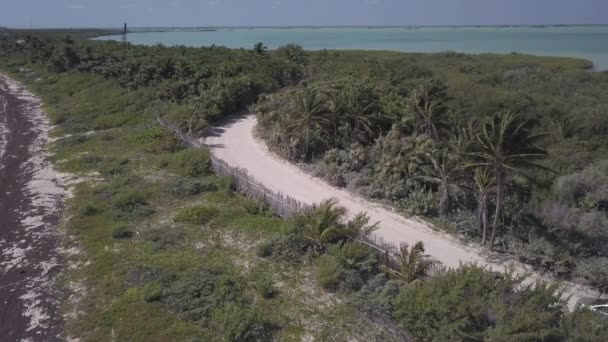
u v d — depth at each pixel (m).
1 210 36.06
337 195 37.78
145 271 26.42
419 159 36.22
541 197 34.31
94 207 35.44
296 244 28.94
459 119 43.53
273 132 48.62
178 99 65.50
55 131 58.69
